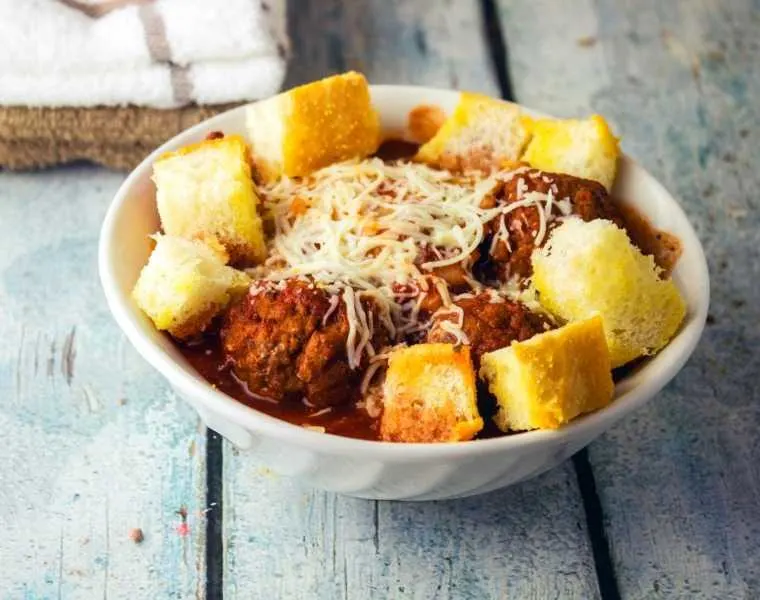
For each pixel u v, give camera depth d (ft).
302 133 1.46
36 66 1.64
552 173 1.44
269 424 1.23
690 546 1.39
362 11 2.00
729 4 2.06
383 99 1.57
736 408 1.51
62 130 1.68
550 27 2.00
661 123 1.86
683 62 1.96
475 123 1.54
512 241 1.40
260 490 1.41
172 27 1.64
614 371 1.35
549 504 1.41
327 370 1.31
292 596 1.34
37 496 1.40
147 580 1.34
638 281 1.33
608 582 1.36
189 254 1.34
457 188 1.44
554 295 1.34
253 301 1.33
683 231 1.44
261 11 1.66
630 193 1.50
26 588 1.33
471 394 1.26
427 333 1.34
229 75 1.67
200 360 1.35
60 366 1.52
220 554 1.36
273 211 1.44
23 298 1.59
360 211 1.40
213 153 1.43
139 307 1.34
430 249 1.38
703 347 1.57
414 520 1.39
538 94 1.89
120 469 1.43
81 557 1.36
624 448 1.47
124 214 1.41
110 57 1.64
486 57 1.94
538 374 1.23
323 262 1.35
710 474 1.45
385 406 1.28
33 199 1.70
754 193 1.76
